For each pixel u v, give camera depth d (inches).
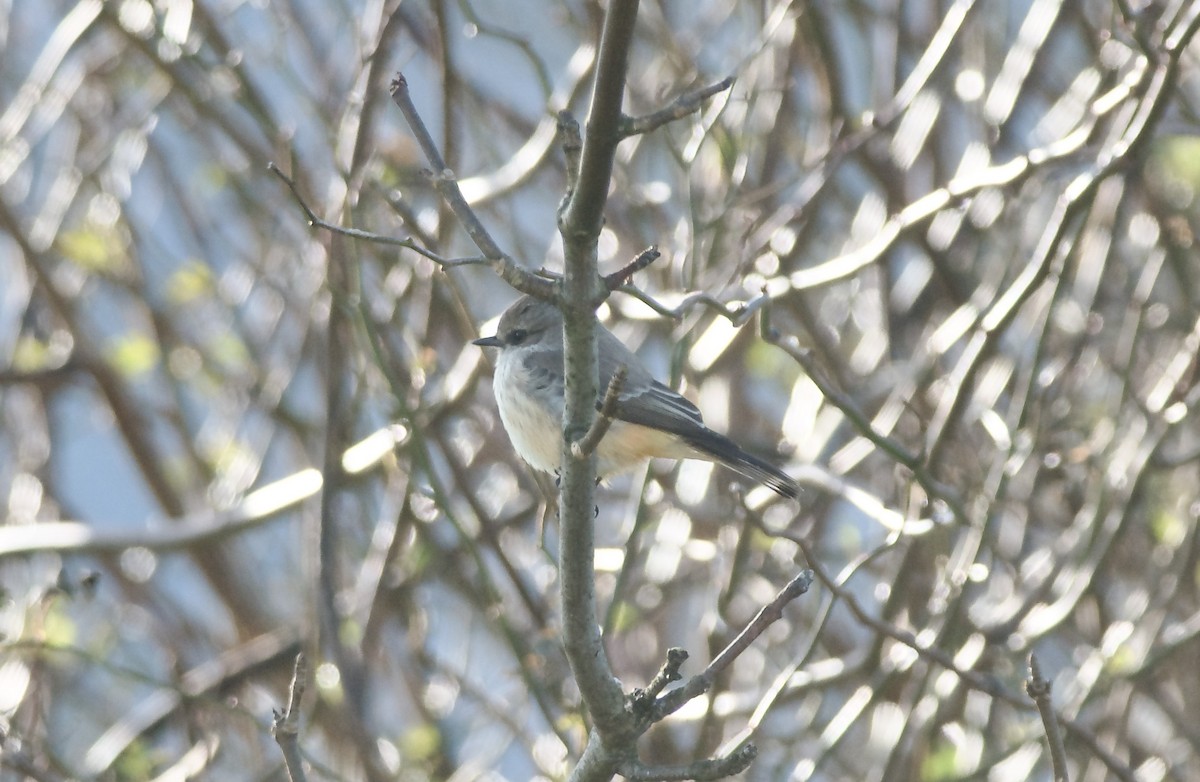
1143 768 481.1
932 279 548.1
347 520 551.5
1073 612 483.8
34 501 549.6
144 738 490.0
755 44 485.1
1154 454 453.4
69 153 563.8
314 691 467.5
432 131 528.4
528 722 510.9
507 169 490.3
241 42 521.3
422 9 497.4
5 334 571.5
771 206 525.3
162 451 572.1
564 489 241.3
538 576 521.3
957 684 447.8
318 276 494.9
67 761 507.2
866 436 381.7
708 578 525.3
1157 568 502.3
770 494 470.6
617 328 538.3
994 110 515.5
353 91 453.4
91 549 492.1
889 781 429.4
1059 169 503.8
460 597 534.6
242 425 560.7
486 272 555.2
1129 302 523.8
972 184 453.4
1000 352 524.1
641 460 415.2
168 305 555.8
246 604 538.9
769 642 510.3
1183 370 468.8
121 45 552.7
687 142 526.6
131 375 533.0
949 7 548.1
